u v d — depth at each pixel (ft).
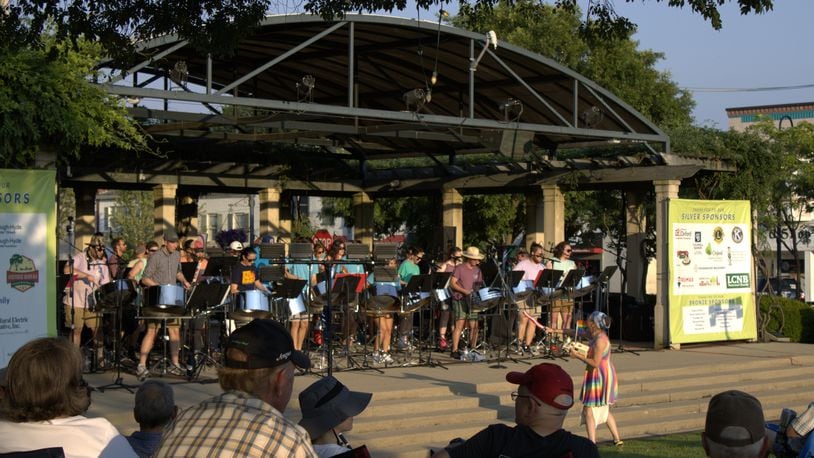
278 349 11.48
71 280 43.01
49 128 37.35
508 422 38.50
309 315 45.16
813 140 79.56
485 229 97.60
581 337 56.44
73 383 12.67
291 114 49.75
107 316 48.03
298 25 48.57
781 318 62.59
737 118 138.51
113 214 158.40
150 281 42.45
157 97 40.57
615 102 55.47
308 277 49.96
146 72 53.88
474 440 14.58
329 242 65.98
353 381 42.19
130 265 47.06
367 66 58.03
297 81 61.52
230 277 44.65
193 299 39.55
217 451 10.50
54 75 37.52
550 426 14.37
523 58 52.90
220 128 65.51
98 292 42.04
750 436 12.02
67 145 39.06
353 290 44.39
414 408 38.70
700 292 57.72
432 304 48.91
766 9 37.83
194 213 72.38
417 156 70.03
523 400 14.47
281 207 73.92
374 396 38.99
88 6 38.65
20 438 12.34
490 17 45.55
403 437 35.58
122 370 43.78
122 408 34.94
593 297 60.29
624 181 58.65
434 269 54.44
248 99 42.22
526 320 52.34
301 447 10.80
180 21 39.58
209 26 39.88
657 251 57.16
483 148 66.90
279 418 10.90
